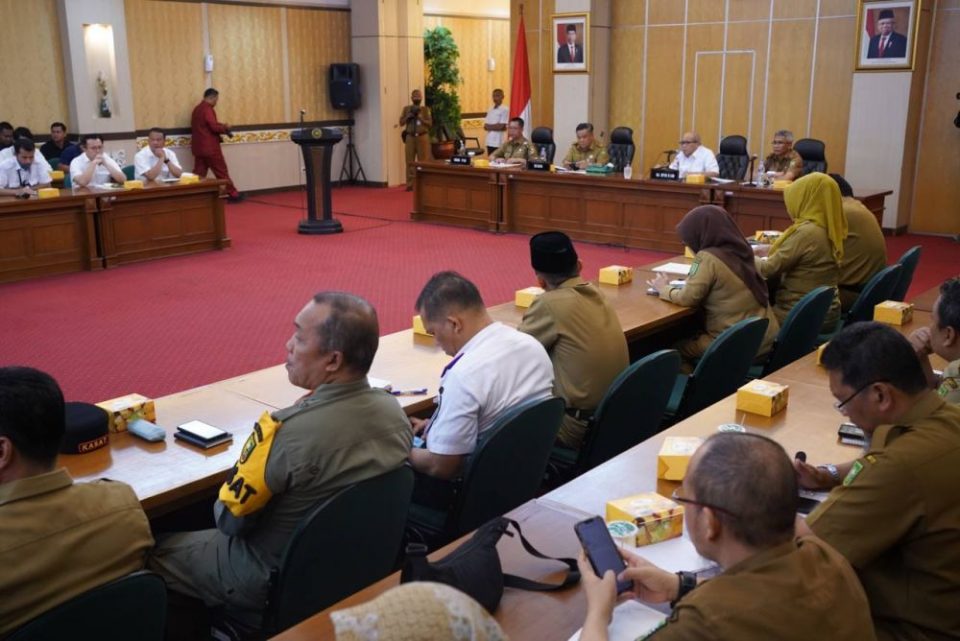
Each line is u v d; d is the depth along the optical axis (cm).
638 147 1213
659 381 314
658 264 548
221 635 234
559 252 337
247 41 1281
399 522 233
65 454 259
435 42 1476
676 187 884
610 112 1230
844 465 223
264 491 210
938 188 997
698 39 1132
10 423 175
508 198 1016
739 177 959
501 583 172
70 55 1075
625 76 1205
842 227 477
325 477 212
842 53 1024
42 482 179
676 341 480
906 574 177
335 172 1442
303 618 217
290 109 1357
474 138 1519
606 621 148
